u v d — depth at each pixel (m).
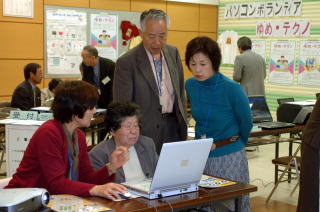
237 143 2.92
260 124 4.63
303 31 8.11
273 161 4.59
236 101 2.81
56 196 2.11
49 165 2.15
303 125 4.80
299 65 8.22
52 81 5.91
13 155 4.08
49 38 7.69
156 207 1.96
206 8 9.69
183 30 9.45
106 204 1.99
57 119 2.24
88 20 8.09
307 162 2.60
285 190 5.07
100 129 5.20
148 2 8.86
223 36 9.66
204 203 2.17
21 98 5.67
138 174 2.61
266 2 8.67
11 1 7.22
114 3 8.39
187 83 3.00
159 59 3.07
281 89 8.53
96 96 2.26
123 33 8.53
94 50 5.61
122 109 2.54
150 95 2.99
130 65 2.97
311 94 8.09
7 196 1.73
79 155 2.36
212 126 2.87
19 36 7.36
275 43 8.56
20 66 7.42
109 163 2.32
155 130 3.01
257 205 4.51
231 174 2.87
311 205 2.60
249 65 7.10
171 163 2.06
